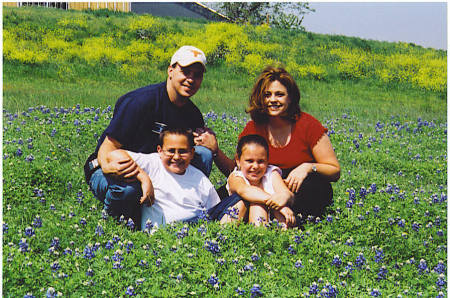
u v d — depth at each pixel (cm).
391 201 605
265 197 461
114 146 488
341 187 676
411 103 2162
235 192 489
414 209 574
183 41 2877
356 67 2864
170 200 471
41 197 549
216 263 388
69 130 880
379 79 2844
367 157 912
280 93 502
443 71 3077
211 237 429
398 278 423
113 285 357
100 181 474
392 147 1041
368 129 1290
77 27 3028
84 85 1920
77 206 518
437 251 488
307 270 405
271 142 526
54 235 442
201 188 489
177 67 481
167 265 383
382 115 1622
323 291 367
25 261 375
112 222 471
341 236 482
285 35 3584
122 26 3188
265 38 3294
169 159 470
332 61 3095
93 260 388
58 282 354
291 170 525
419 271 436
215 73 2525
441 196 645
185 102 511
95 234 442
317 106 1759
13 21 2909
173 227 445
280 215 473
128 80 2152
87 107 1221
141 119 488
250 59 2672
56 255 405
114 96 1536
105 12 3588
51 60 2317
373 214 545
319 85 2547
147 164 470
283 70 512
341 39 3778
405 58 3334
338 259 418
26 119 977
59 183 596
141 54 2603
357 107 1809
